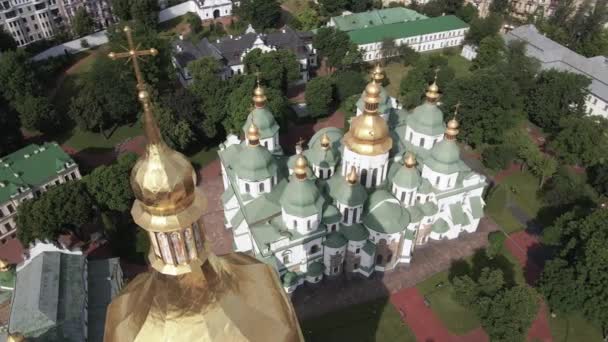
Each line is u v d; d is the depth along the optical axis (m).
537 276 66.19
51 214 63.31
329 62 118.69
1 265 55.69
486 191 82.12
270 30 135.50
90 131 100.38
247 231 64.94
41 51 129.88
